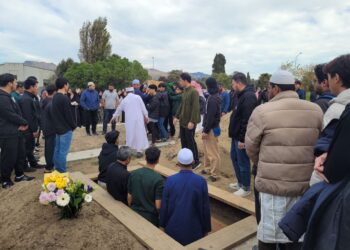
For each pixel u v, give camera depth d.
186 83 6.19
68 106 5.62
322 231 1.77
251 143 2.70
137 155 7.75
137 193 3.76
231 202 4.29
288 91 2.68
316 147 2.01
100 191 4.34
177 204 3.42
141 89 11.64
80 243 2.93
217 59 62.50
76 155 8.10
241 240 3.29
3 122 5.21
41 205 3.57
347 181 1.71
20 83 7.80
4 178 5.38
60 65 43.44
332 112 1.98
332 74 2.00
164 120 9.98
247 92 4.43
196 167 6.54
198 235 3.47
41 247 2.88
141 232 3.17
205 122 5.75
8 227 3.30
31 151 6.67
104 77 29.23
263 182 2.59
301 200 2.03
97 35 40.19
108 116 10.85
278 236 2.55
